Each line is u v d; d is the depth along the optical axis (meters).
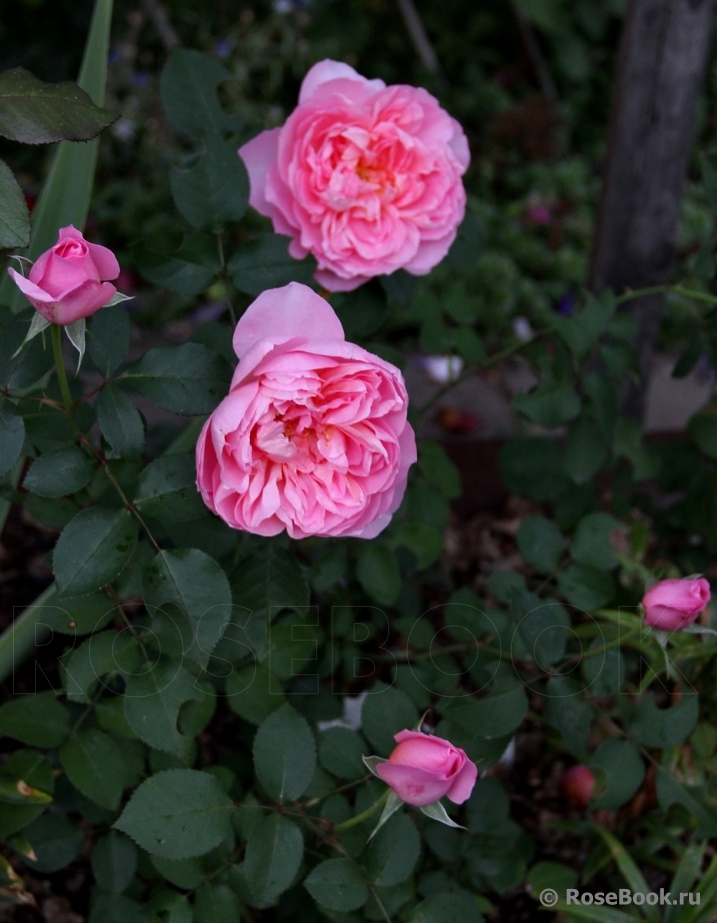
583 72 2.28
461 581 1.06
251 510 0.61
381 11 2.21
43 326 0.59
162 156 1.80
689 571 0.93
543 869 0.77
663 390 1.46
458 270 1.60
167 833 0.64
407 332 1.56
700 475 0.92
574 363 0.82
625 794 0.72
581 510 0.89
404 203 0.73
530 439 0.89
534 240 1.80
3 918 0.77
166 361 0.64
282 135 0.71
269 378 0.59
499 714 0.70
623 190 1.04
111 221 1.70
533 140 1.97
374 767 0.62
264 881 0.64
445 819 0.61
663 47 0.99
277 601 0.68
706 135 2.21
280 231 0.73
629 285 1.06
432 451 0.88
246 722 0.78
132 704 0.66
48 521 0.71
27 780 0.69
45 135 0.61
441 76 2.18
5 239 0.60
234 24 2.09
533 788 0.90
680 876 0.75
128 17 1.95
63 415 0.70
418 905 0.67
